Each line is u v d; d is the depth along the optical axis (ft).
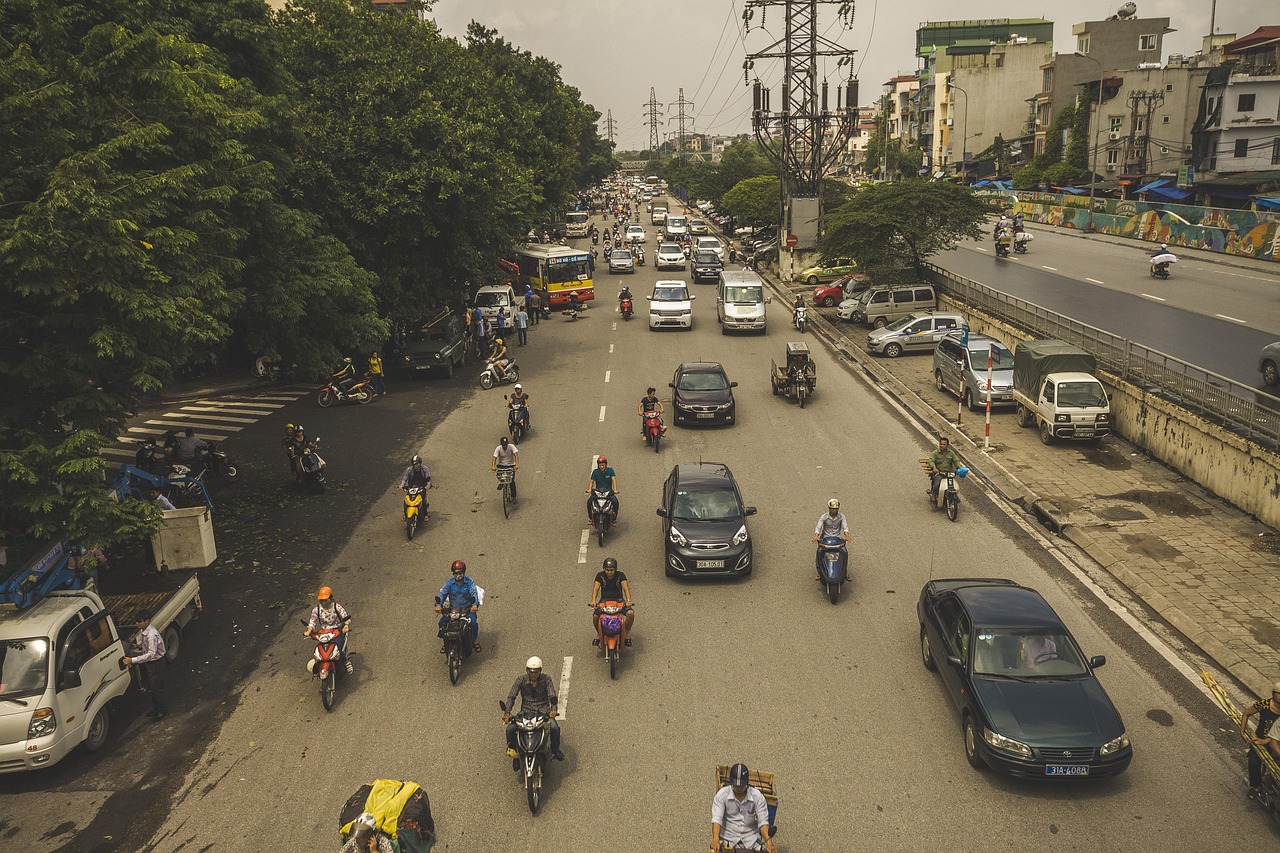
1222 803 30.73
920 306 124.16
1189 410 64.18
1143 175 229.45
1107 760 30.73
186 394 95.96
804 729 35.60
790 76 164.25
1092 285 129.59
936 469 59.06
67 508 37.47
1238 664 39.14
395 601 48.16
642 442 76.23
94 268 38.40
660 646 42.68
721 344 117.80
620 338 123.95
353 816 25.93
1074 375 72.38
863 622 44.73
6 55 42.34
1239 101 188.85
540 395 93.66
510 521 59.41
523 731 30.94
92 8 53.36
